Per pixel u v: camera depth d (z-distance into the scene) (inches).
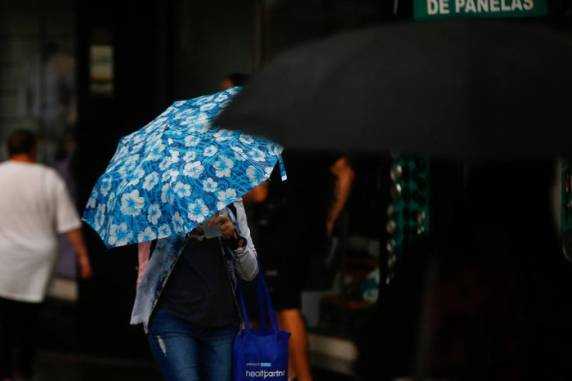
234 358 508.4
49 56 1039.0
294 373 700.7
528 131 256.8
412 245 282.5
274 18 843.4
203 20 878.4
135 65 902.4
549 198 273.6
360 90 268.4
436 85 264.4
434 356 271.0
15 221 791.1
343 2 807.1
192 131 480.4
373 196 778.2
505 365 270.5
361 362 278.5
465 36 273.7
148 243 509.7
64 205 799.1
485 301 271.1
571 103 261.4
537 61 268.2
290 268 691.4
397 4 535.2
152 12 895.7
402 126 260.2
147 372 892.6
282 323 697.6
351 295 791.1
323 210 708.7
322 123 265.9
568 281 271.0
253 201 687.7
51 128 1036.5
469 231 275.0
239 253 503.2
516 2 518.9
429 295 272.8
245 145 476.4
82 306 933.8
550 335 270.1
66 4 1029.2
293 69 283.6
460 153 255.9
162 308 509.4
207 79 877.8
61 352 958.4
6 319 796.0
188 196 461.7
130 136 499.8
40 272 796.0
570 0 512.7
